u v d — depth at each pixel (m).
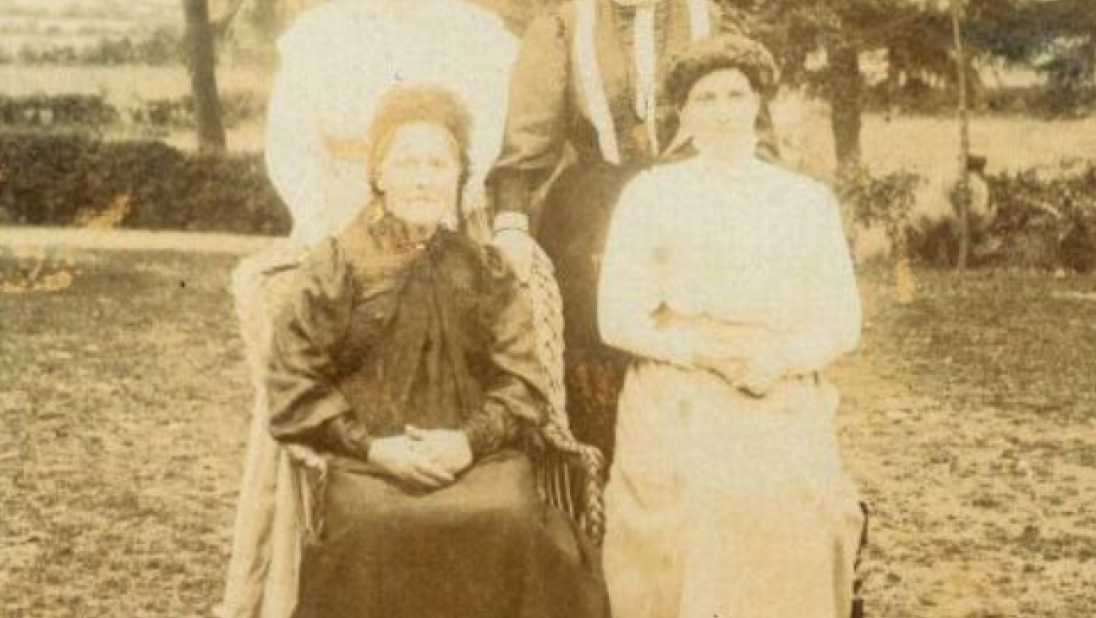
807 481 4.00
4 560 5.27
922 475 5.29
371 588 3.74
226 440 5.61
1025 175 5.39
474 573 3.75
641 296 4.13
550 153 4.48
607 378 4.46
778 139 5.45
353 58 4.41
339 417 3.88
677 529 3.98
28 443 5.62
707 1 4.48
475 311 4.00
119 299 5.74
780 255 4.13
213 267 5.71
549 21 4.47
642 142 4.43
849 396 5.40
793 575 3.98
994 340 5.35
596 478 3.91
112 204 5.77
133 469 5.51
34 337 5.72
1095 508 5.18
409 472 3.81
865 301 5.42
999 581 5.09
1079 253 5.32
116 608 5.04
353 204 4.40
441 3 4.51
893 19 5.36
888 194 5.41
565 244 4.46
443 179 4.00
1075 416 5.28
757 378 4.06
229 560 5.27
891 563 5.16
